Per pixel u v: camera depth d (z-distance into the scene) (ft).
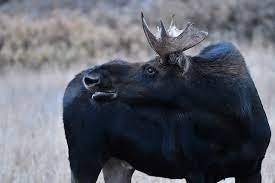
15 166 101.91
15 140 114.93
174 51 73.97
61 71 216.74
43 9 306.35
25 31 263.90
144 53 244.42
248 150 75.05
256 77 162.50
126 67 76.95
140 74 76.18
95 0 310.86
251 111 75.20
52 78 197.47
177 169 78.13
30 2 311.47
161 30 73.92
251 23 275.18
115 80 76.43
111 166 85.05
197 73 75.36
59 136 115.75
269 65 183.11
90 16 294.46
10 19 283.38
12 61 247.50
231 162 75.82
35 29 265.75
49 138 114.01
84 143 81.20
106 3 307.37
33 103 152.46
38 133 116.88
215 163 76.23
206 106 75.31
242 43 253.65
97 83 76.13
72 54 246.88
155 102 76.38
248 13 278.46
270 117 123.24
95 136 80.74
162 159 78.18
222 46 77.66
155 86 75.61
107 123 80.02
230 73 75.46
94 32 262.26
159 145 77.87
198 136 76.07
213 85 75.05
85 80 76.48
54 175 97.45
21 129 122.72
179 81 75.25
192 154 76.43
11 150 107.76
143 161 79.66
